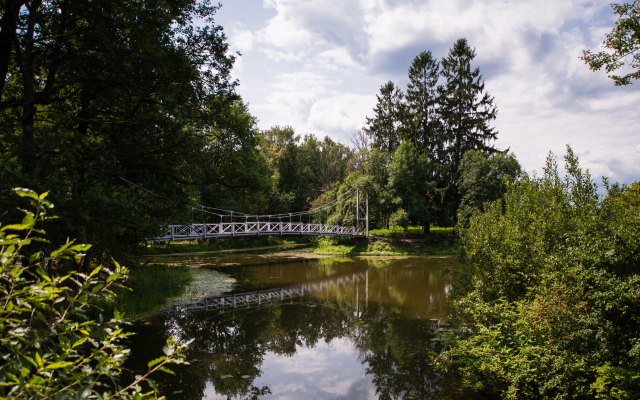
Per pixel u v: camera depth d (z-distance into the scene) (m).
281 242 34.03
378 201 27.80
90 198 6.64
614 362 3.96
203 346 7.32
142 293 10.40
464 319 7.19
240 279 15.13
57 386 1.52
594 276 4.20
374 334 8.25
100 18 7.70
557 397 4.11
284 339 7.95
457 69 29.62
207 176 12.15
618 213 4.91
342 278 15.95
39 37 7.57
